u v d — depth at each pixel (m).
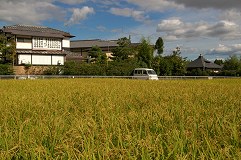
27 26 57.88
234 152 3.44
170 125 4.92
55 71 47.28
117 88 14.01
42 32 54.22
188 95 9.80
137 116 5.61
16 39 51.00
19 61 50.25
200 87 15.14
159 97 9.62
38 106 7.22
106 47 82.38
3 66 40.94
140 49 63.06
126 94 10.61
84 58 63.25
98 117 5.94
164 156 3.41
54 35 54.53
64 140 3.88
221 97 9.39
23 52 50.31
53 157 3.59
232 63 81.88
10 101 8.25
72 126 4.78
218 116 5.41
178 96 9.61
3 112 6.43
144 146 3.52
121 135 4.12
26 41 51.97
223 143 3.96
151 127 4.89
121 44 62.72
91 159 3.25
